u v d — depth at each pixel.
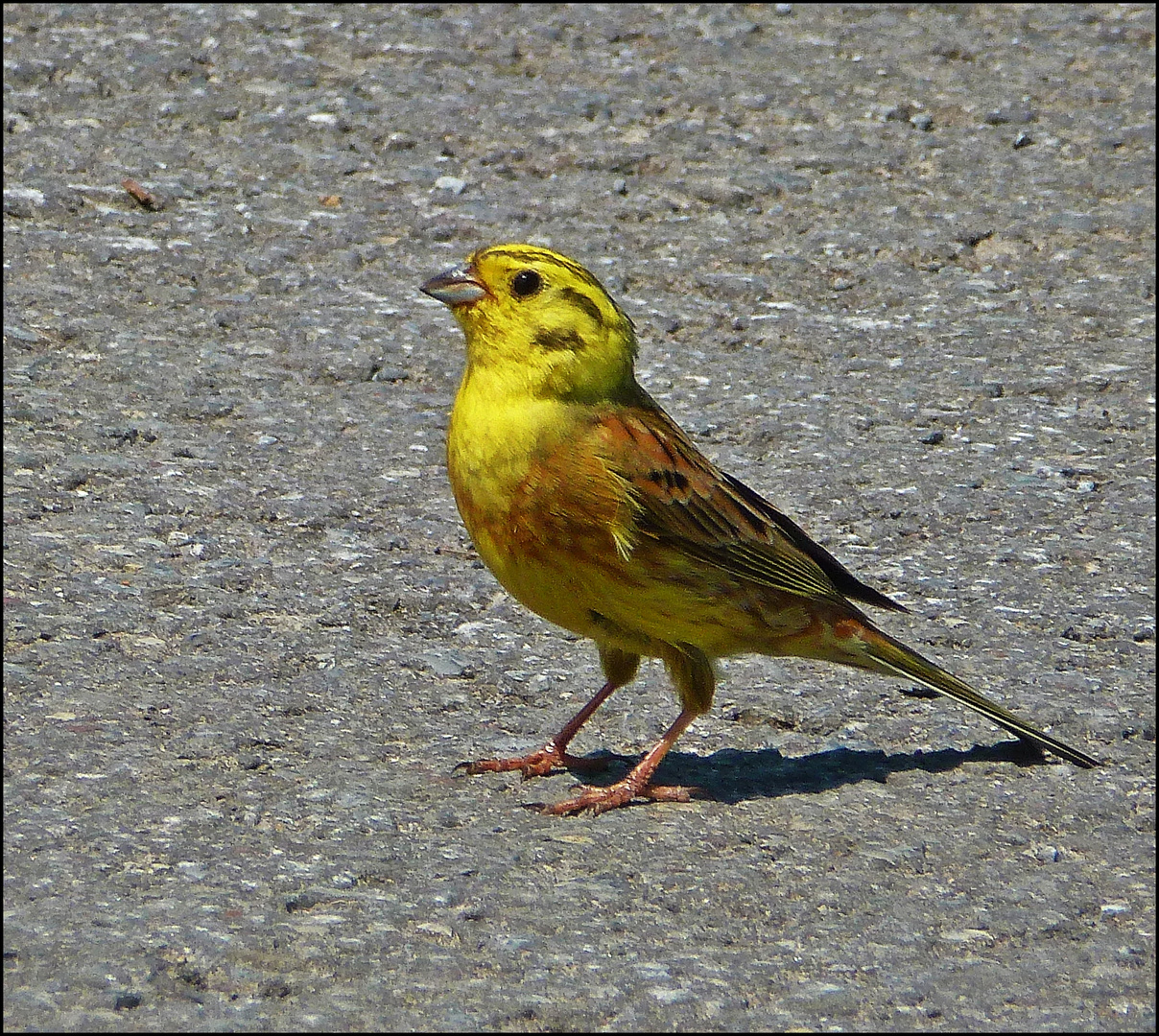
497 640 11.06
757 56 20.30
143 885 7.88
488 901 7.93
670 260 16.45
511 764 9.49
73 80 18.38
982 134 19.09
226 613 11.02
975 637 11.31
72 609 10.87
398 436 13.66
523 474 9.01
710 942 7.65
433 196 17.16
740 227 17.08
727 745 10.02
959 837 8.80
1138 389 15.01
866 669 9.74
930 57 20.66
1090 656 11.09
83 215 16.28
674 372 14.85
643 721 10.27
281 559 11.78
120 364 14.26
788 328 15.67
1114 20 21.97
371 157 17.67
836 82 19.84
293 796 8.94
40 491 12.32
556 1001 7.07
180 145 17.56
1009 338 15.75
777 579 9.34
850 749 9.97
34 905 7.63
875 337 15.66
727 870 8.35
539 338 9.05
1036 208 17.78
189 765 9.17
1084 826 8.99
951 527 12.79
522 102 18.80
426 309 15.54
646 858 8.48
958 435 14.19
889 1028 6.98
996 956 7.62
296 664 10.52
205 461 13.00
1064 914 8.02
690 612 9.24
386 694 10.28
